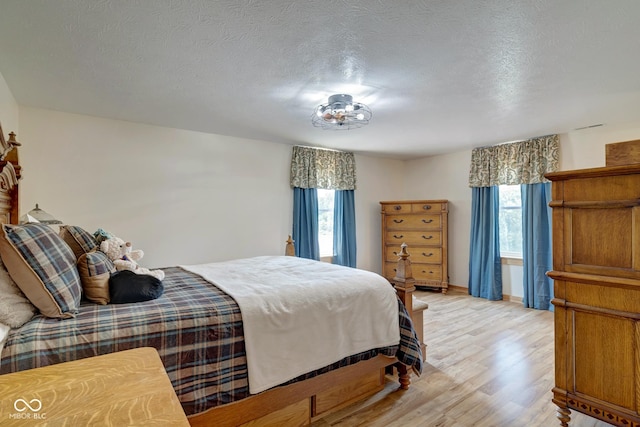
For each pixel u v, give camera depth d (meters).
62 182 3.07
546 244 4.07
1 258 1.31
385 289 2.21
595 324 1.61
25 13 1.56
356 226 5.30
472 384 2.29
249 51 1.95
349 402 2.06
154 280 1.72
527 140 4.24
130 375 0.88
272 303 1.76
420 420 1.90
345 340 1.97
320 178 4.82
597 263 1.59
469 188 4.98
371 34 1.77
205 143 3.88
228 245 4.04
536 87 2.50
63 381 0.84
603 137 3.69
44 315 1.36
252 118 3.30
